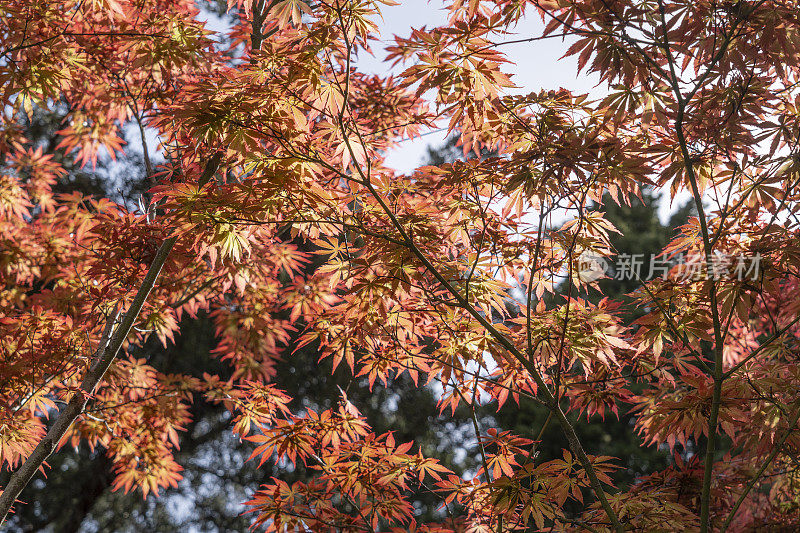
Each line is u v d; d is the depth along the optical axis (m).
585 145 3.12
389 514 4.16
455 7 3.68
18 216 6.30
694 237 3.67
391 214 3.39
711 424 3.14
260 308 6.09
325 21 3.50
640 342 3.65
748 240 3.57
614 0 2.95
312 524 3.96
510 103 3.39
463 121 3.79
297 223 3.72
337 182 3.99
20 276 5.67
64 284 5.47
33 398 5.01
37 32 4.70
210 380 5.54
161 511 10.93
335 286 4.05
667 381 4.11
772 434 3.40
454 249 4.03
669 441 4.03
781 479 4.75
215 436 11.20
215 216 3.61
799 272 3.59
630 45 2.99
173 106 3.84
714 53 3.12
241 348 6.08
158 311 5.77
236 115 3.46
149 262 4.61
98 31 5.10
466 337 3.84
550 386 4.07
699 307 3.48
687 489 3.83
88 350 4.88
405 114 5.62
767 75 3.45
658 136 3.44
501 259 3.84
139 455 5.91
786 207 3.20
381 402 11.45
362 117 5.61
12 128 6.59
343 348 4.32
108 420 5.46
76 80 5.47
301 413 10.53
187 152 4.13
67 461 10.41
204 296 5.94
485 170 3.45
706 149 3.22
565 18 3.06
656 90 3.12
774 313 4.27
